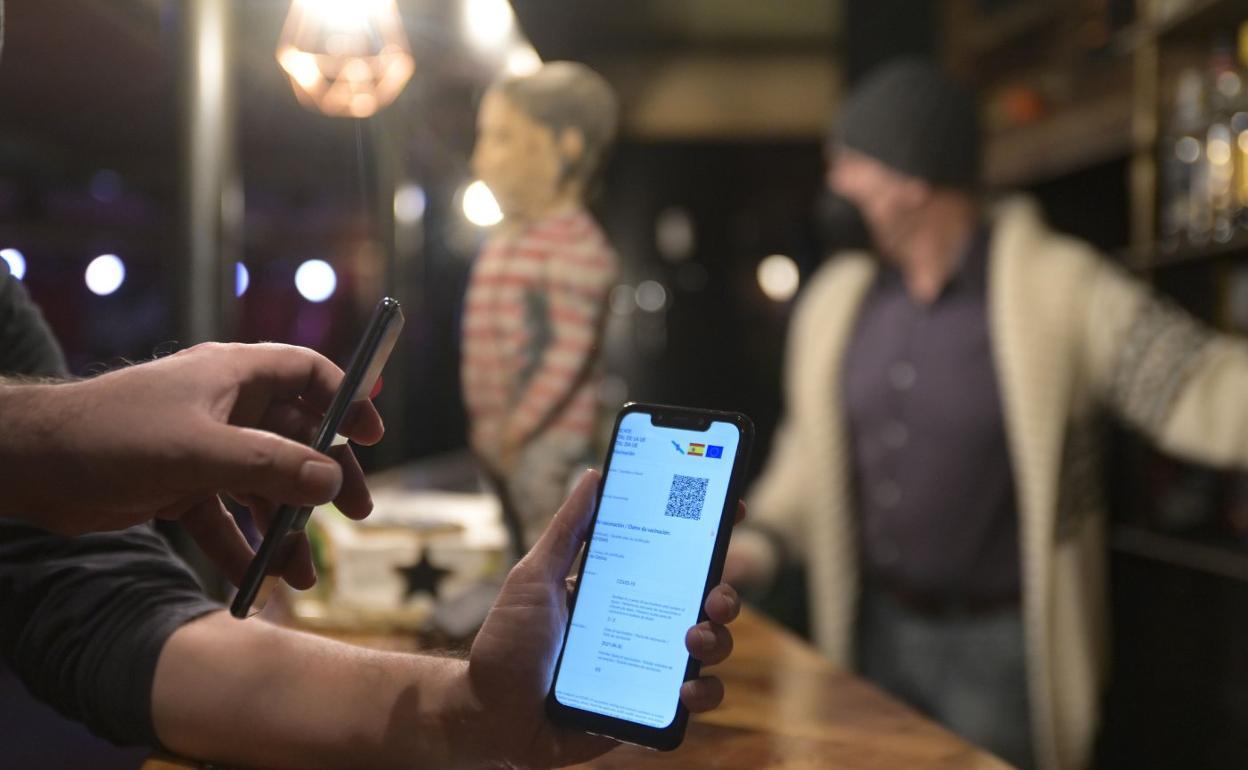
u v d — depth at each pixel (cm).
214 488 54
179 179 109
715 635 61
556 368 115
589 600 68
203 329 110
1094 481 183
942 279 184
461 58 160
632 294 597
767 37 472
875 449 190
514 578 65
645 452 71
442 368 290
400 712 65
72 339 464
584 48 464
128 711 69
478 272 120
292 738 66
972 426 178
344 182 225
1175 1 217
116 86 173
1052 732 172
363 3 107
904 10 387
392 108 166
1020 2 308
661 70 480
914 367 184
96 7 127
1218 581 209
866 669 194
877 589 193
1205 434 166
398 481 217
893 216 184
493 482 118
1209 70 210
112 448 53
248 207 409
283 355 62
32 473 54
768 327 604
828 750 77
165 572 79
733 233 601
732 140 530
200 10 110
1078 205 283
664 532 68
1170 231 222
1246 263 214
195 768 69
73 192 434
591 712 64
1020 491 176
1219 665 208
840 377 197
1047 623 172
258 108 175
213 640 71
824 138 509
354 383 59
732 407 604
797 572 240
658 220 595
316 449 58
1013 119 290
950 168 179
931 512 181
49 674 73
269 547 59
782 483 203
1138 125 228
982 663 180
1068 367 174
